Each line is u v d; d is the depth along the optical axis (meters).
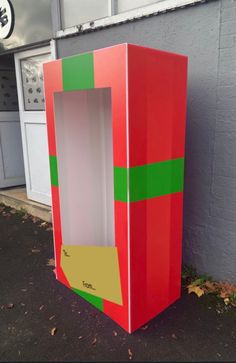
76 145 2.34
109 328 2.07
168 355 1.85
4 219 4.05
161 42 2.42
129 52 1.61
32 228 3.75
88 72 1.86
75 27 2.99
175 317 2.15
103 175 2.43
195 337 1.98
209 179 2.37
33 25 3.43
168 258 2.14
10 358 1.85
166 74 1.83
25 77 3.91
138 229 1.88
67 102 2.26
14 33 3.70
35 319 2.17
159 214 2.00
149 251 1.99
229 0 2.02
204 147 2.35
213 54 2.17
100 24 2.78
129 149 1.72
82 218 2.50
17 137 4.89
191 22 2.23
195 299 2.32
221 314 2.17
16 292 2.49
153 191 1.92
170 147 1.96
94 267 2.12
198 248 2.54
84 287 2.24
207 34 2.17
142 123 1.76
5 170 4.85
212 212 2.39
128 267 1.90
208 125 2.30
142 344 1.93
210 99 2.25
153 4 2.39
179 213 2.15
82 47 3.02
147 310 2.09
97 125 2.33
